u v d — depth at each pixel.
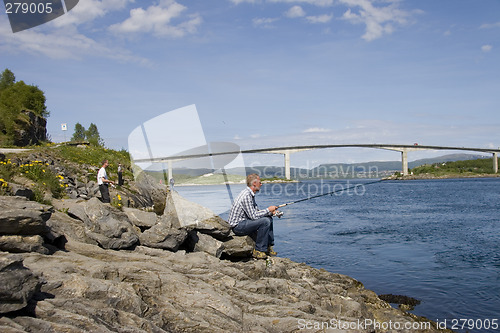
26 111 36.88
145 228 8.02
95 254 6.43
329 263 11.81
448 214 24.34
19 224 5.50
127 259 6.52
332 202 34.31
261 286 6.52
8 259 3.88
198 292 5.51
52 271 4.83
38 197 8.69
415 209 27.50
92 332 3.84
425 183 84.62
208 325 4.89
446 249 13.70
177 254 7.19
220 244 7.75
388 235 16.53
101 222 7.07
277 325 5.28
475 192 50.03
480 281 9.71
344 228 18.38
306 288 7.55
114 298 4.61
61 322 3.91
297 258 12.51
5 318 3.68
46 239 6.20
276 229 18.25
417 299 8.45
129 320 4.36
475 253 13.00
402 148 91.50
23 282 3.91
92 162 20.06
